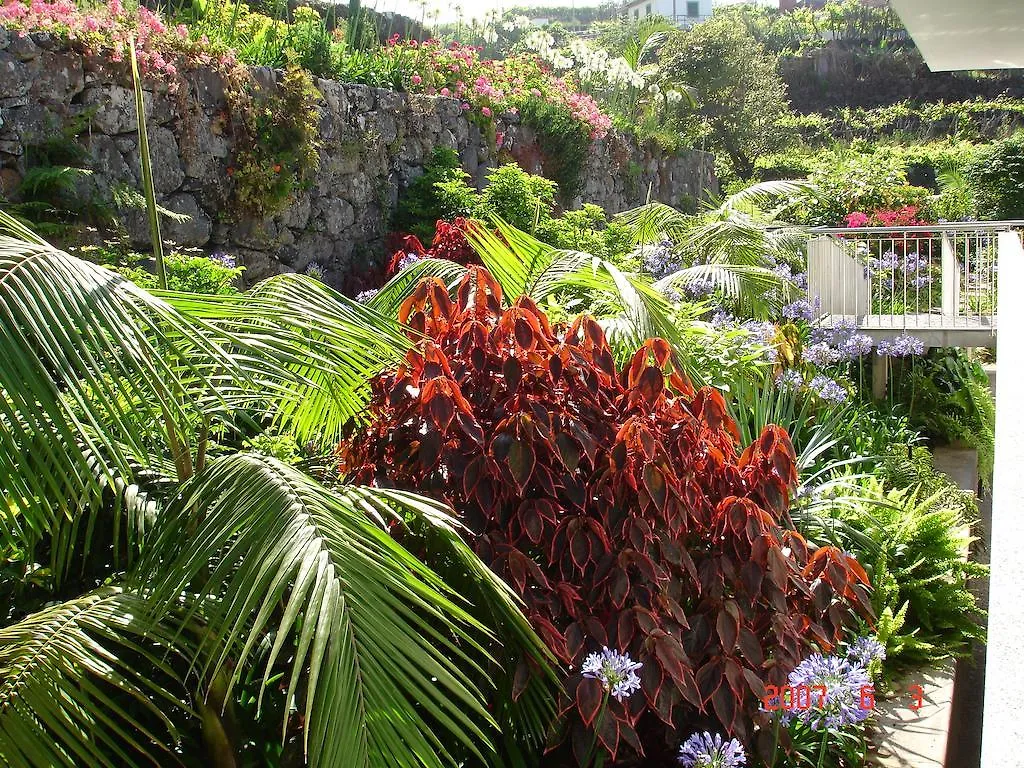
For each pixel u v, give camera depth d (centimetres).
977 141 3797
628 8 6391
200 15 924
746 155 2808
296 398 272
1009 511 161
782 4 5625
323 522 195
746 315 681
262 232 807
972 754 333
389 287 403
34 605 265
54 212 622
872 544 401
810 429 550
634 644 259
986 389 773
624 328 400
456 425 269
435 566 257
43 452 208
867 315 844
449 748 255
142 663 254
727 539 281
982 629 397
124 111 689
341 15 1647
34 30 644
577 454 262
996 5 530
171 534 210
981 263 955
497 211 959
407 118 1015
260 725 259
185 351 240
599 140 1406
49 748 183
